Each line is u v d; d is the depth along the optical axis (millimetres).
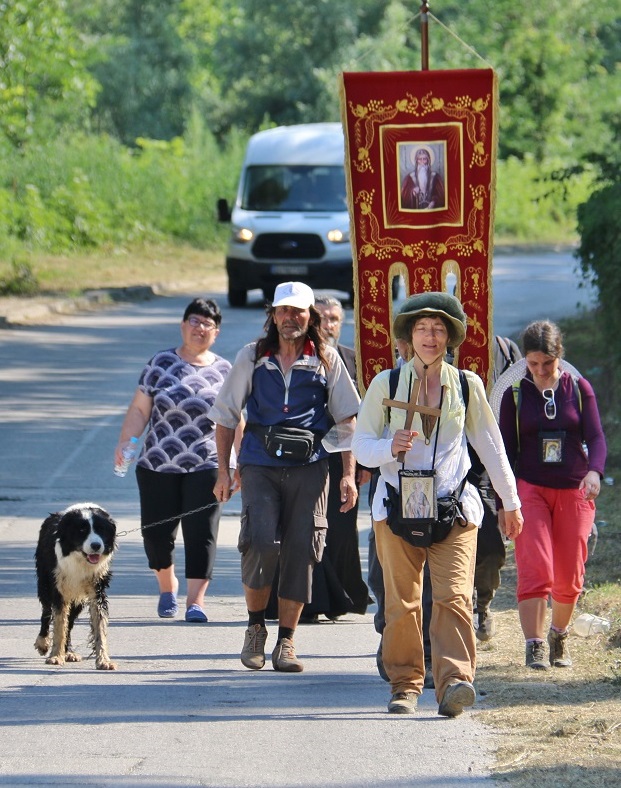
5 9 141750
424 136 32000
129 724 24781
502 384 29000
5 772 21844
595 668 28922
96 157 162125
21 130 151500
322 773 21750
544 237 196500
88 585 30047
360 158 32156
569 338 80562
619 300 65688
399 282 101625
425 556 24844
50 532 30406
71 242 143500
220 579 39375
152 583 38625
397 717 25078
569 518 28844
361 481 30891
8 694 27234
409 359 26125
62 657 30297
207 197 168125
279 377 28797
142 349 82062
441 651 24391
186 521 34188
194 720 25031
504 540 30109
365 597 33719
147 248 153250
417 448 24031
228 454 29578
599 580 36688
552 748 22875
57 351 80750
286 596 29250
